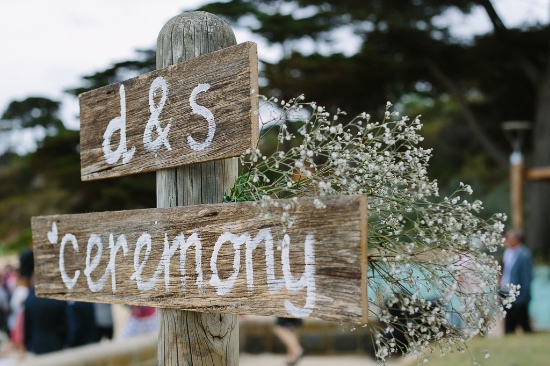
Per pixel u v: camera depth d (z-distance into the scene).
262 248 1.61
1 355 7.66
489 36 18.75
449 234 1.67
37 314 5.96
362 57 17.94
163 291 1.85
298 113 1.66
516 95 20.98
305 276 1.52
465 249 1.66
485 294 1.64
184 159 1.83
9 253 34.81
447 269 1.60
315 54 17.94
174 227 1.83
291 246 1.55
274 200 1.58
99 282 2.06
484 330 1.64
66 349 6.09
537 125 19.03
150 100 1.94
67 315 6.12
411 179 1.74
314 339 8.47
